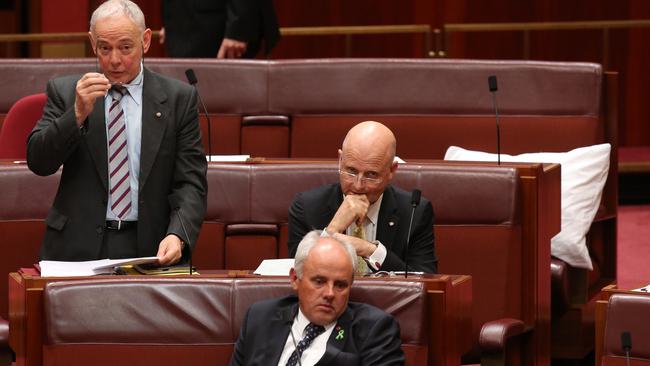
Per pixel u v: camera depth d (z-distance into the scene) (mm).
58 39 21250
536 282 12195
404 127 15695
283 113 15812
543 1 25438
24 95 15789
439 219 12250
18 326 10000
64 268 10328
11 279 10289
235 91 15773
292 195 12523
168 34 17656
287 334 9453
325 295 9273
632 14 25297
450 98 15648
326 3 25844
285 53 25891
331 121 15742
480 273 12188
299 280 9438
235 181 12625
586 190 14328
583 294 14211
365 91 15695
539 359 12375
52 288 9797
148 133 10859
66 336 9742
